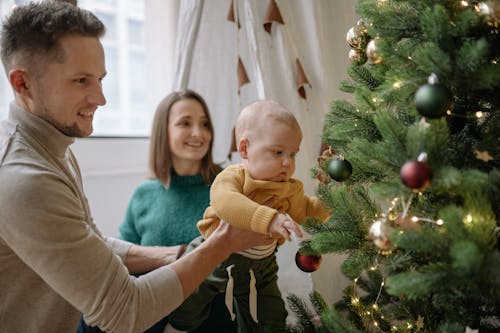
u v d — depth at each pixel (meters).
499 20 0.64
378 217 0.80
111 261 0.79
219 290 1.12
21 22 0.79
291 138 0.94
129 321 0.77
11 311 0.83
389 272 0.75
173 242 1.46
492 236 0.57
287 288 1.47
